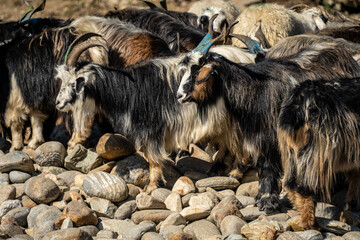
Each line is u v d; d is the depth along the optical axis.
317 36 11.95
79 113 10.63
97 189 9.94
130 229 8.77
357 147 8.31
